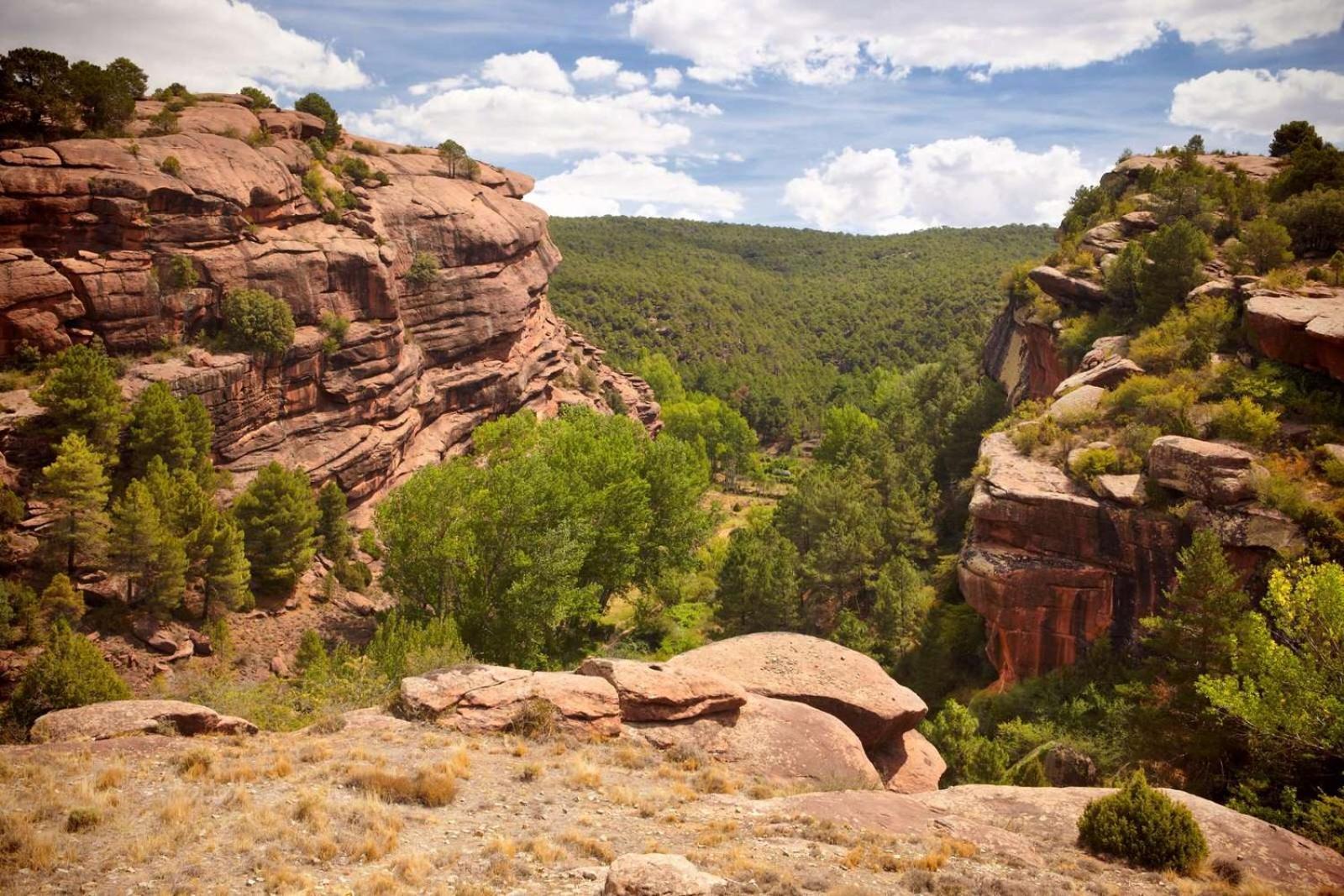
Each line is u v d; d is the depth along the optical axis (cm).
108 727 1922
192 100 7900
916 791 2648
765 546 5959
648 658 5453
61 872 1255
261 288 6556
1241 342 5022
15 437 4734
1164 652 3419
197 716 2019
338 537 6091
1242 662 2608
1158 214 7156
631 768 2064
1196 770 2925
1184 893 1499
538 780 1855
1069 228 8288
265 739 1995
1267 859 1702
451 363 8750
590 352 13050
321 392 6975
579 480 4966
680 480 5703
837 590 6012
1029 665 4253
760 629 5538
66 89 6122
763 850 1525
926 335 18262
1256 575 3634
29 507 4675
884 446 8631
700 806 1792
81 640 3167
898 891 1391
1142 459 4284
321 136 8888
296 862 1345
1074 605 4150
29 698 2994
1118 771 2870
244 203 6544
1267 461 3916
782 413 15550
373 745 1966
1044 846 1695
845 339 19700
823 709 2677
